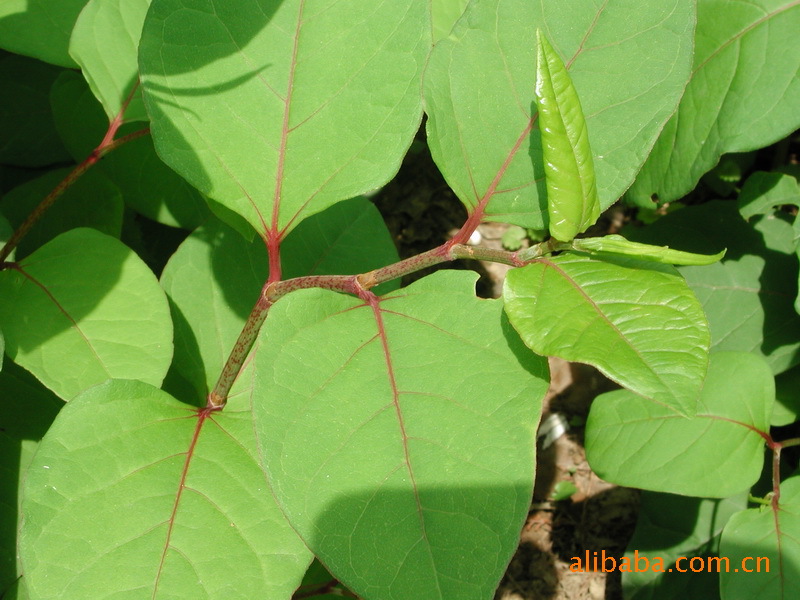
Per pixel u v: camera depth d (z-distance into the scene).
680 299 0.31
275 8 0.37
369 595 0.31
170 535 0.36
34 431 0.48
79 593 0.34
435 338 0.34
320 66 0.37
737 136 0.49
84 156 0.55
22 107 0.63
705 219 0.64
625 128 0.35
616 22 0.35
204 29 0.37
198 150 0.37
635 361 0.30
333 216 0.52
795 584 0.49
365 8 0.37
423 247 0.80
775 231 0.62
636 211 0.81
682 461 0.51
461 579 0.31
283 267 0.49
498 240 0.81
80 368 0.41
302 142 0.37
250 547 0.36
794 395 0.59
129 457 0.37
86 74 0.46
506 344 0.34
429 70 0.35
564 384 0.79
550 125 0.31
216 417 0.39
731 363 0.53
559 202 0.32
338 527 0.31
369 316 0.35
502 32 0.35
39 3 0.48
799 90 0.48
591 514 0.75
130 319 0.43
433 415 0.33
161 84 0.36
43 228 0.55
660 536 0.63
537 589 0.72
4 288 0.43
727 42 0.50
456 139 0.36
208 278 0.47
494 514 0.32
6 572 0.45
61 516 0.35
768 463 0.62
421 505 0.32
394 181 0.82
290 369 0.33
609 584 0.72
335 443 0.32
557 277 0.33
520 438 0.32
